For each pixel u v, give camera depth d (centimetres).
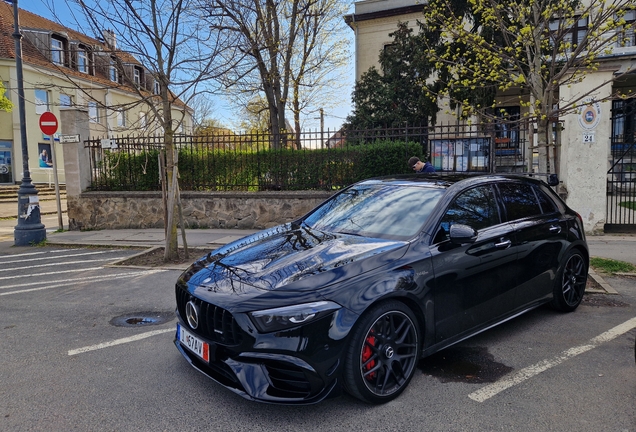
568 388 345
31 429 299
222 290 323
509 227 433
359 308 306
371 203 436
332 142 1081
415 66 1659
